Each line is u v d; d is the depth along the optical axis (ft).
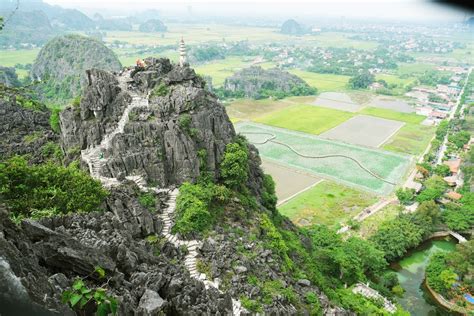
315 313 212.43
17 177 184.75
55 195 184.34
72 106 288.30
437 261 348.79
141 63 312.29
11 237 108.58
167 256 204.95
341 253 317.22
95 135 274.98
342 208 463.83
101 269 114.42
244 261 209.56
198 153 265.54
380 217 442.50
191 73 301.22
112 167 250.57
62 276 105.81
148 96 280.92
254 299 187.52
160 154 257.34
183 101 273.33
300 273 249.14
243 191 286.25
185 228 220.64
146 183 251.19
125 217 208.54
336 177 545.85
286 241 287.48
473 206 447.01
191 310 132.16
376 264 336.49
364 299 280.72
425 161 594.24
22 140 321.11
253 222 258.37
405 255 392.27
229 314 148.87
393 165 592.60
